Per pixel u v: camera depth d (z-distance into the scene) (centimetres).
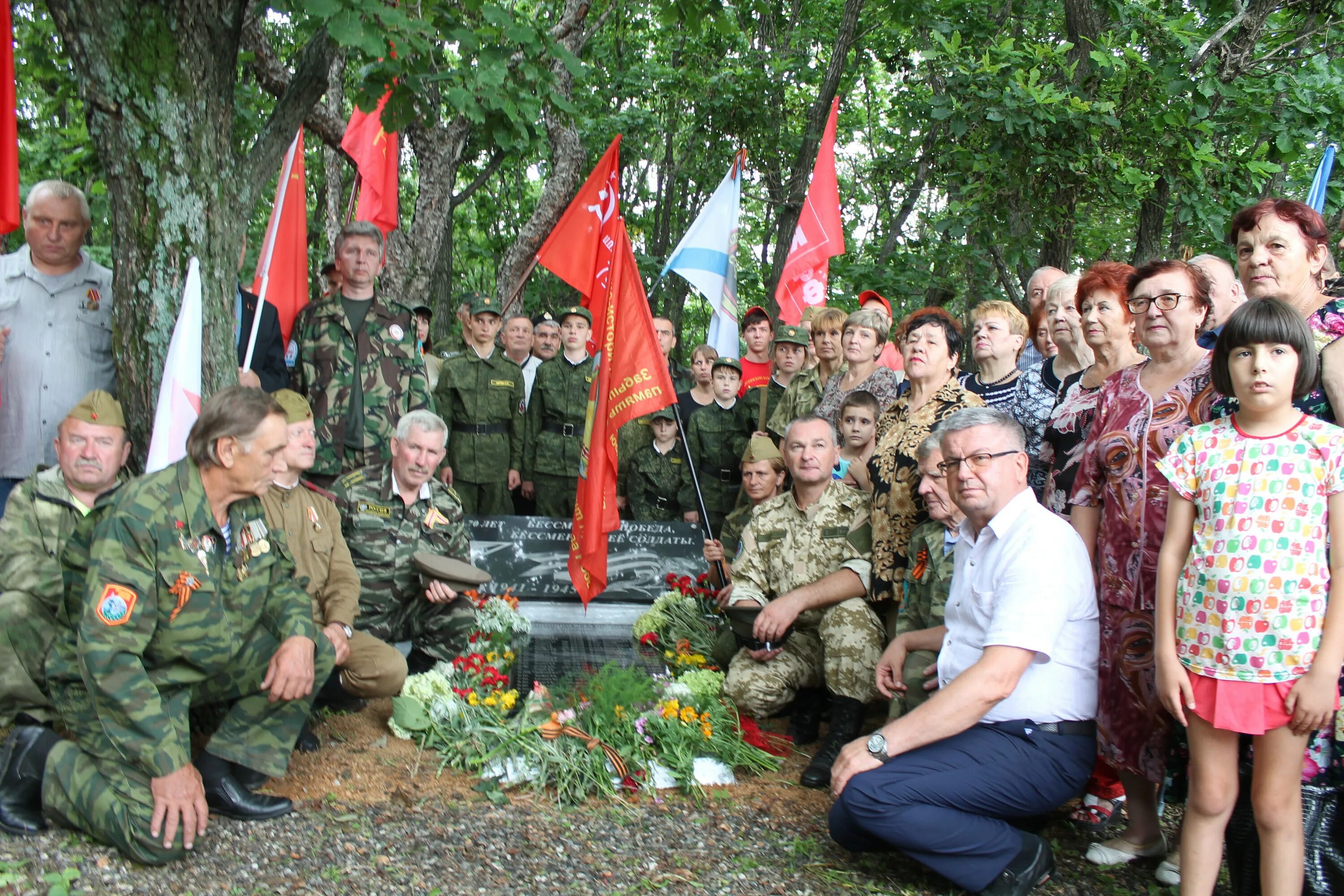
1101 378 405
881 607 462
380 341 542
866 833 320
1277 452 274
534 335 832
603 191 609
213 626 334
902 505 434
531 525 609
